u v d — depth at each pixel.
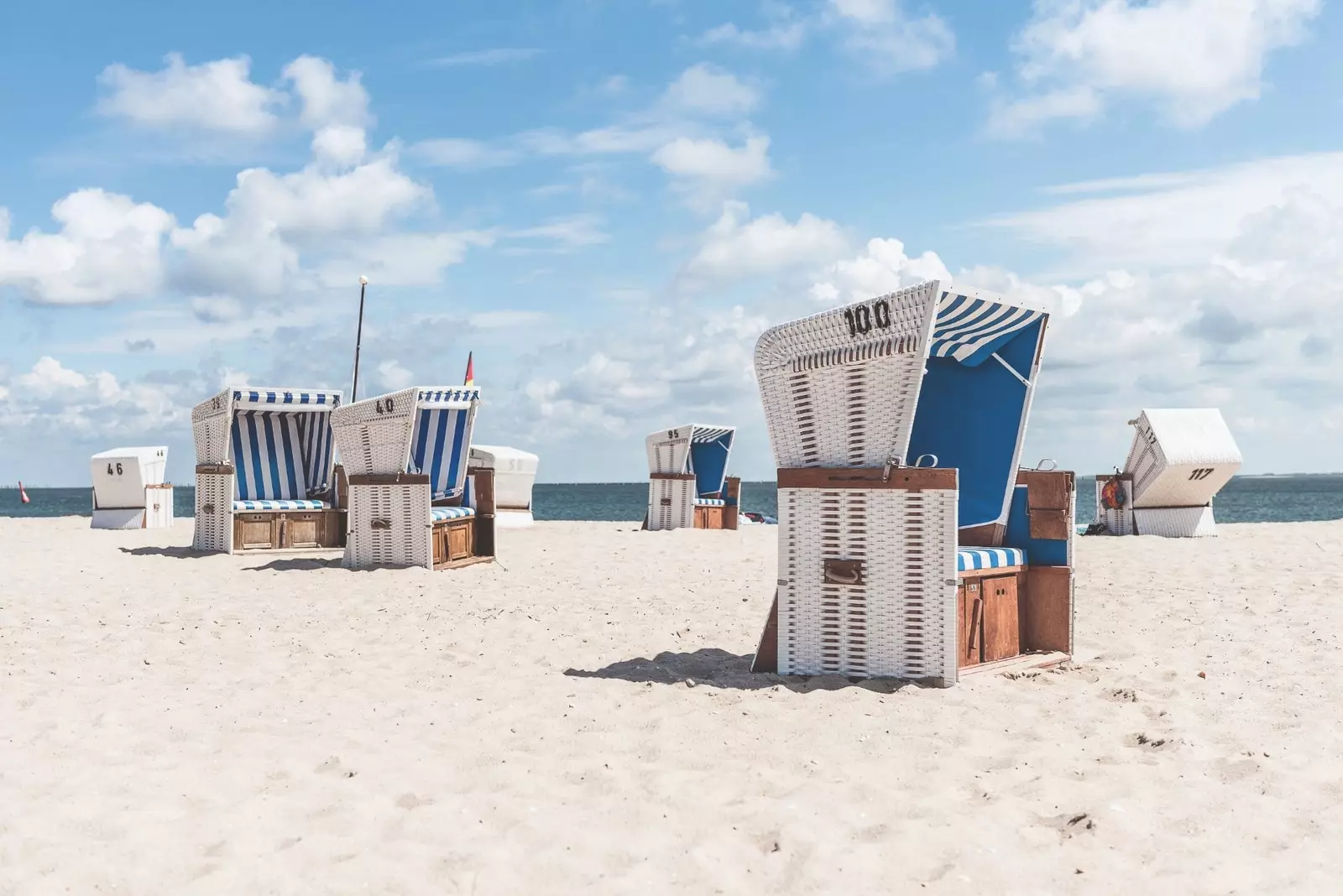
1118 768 4.09
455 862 3.18
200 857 3.24
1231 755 4.27
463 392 11.88
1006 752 4.30
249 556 12.76
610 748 4.44
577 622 7.72
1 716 4.98
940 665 5.46
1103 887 3.01
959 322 6.04
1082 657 6.35
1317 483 184.38
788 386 5.91
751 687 5.55
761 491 113.06
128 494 19.05
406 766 4.17
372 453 11.20
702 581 10.09
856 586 5.65
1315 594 8.62
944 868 3.13
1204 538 15.01
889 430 5.56
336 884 3.03
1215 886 3.00
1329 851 3.25
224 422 12.96
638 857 3.24
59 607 8.52
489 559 11.80
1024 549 6.46
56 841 3.36
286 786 3.95
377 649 6.72
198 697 5.39
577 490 179.75
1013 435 6.51
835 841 3.34
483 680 5.78
